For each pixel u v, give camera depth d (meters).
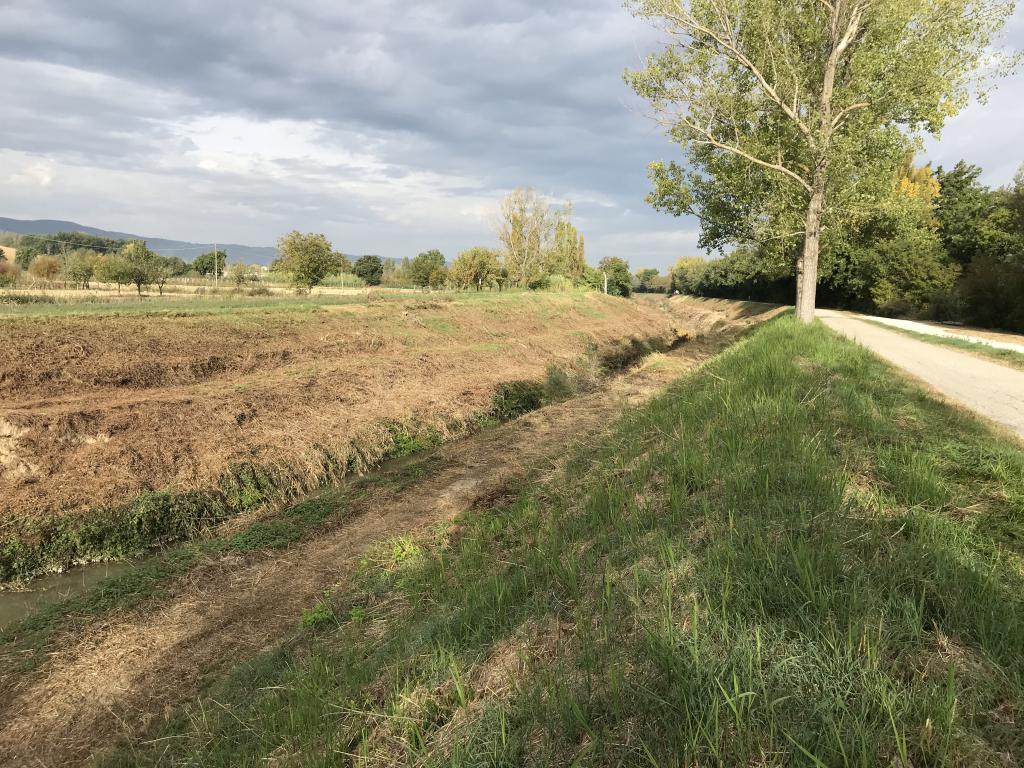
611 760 2.28
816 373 9.19
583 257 65.06
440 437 13.24
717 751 2.10
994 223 36.62
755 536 3.53
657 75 20.06
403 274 69.06
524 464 9.95
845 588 2.93
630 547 4.05
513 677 3.05
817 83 20.55
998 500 4.27
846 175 19.89
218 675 5.21
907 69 17.86
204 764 3.68
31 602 6.85
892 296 39.41
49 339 13.23
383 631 4.91
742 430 5.95
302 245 33.09
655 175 24.48
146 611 6.37
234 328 17.31
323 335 19.16
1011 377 11.39
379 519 8.55
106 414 10.34
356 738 3.13
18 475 8.73
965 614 2.66
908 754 2.02
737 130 21.05
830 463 4.81
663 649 2.69
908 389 8.77
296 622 5.99
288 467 10.38
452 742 2.69
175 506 8.80
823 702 2.21
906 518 3.73
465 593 4.55
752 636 2.65
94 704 4.96
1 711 4.91
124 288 41.94
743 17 19.48
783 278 54.91
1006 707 2.18
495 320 27.33
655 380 18.44
